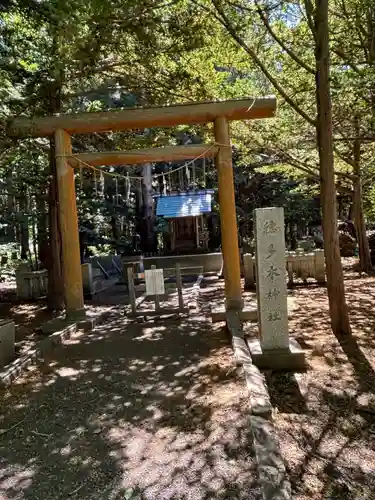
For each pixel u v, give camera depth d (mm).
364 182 11430
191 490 2324
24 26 5637
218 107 6176
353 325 5793
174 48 6840
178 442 2842
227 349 4852
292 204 17484
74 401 3635
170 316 6895
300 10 6414
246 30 6738
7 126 6180
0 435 3074
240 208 17219
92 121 6258
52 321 6473
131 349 5152
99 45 5551
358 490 2523
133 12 5441
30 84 6293
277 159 9430
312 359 4562
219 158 6375
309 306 7113
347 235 15242
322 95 5027
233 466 2527
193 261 13133
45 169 8719
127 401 3586
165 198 14414
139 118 6223
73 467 2619
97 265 14961
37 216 10008
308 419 3369
